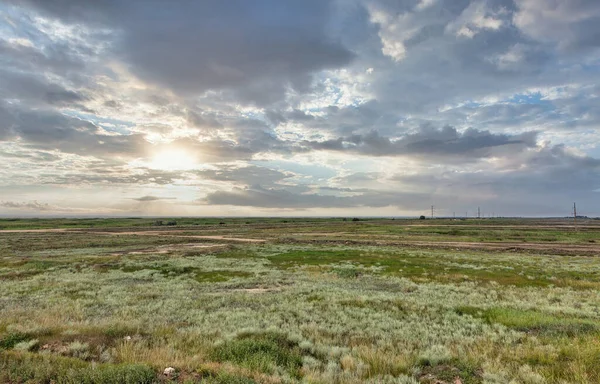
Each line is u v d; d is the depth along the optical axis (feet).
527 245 205.67
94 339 36.65
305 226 474.08
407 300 63.98
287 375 27.61
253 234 318.45
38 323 43.21
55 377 24.36
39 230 372.79
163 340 36.83
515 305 61.72
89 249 188.75
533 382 25.86
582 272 109.40
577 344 33.50
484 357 32.01
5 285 81.97
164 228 434.30
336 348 35.68
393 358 32.65
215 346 35.47
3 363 25.91
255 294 72.59
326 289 77.71
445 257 149.48
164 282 91.50
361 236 279.69
